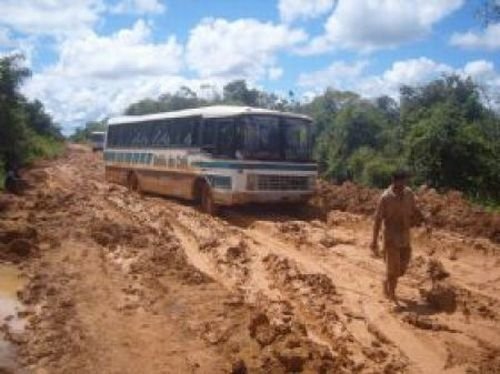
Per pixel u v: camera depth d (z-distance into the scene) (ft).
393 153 109.09
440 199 59.77
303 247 46.42
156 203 70.79
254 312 29.91
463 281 36.99
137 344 26.96
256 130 57.93
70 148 259.39
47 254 43.29
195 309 31.35
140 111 274.57
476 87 110.52
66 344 26.96
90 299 33.30
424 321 29.09
